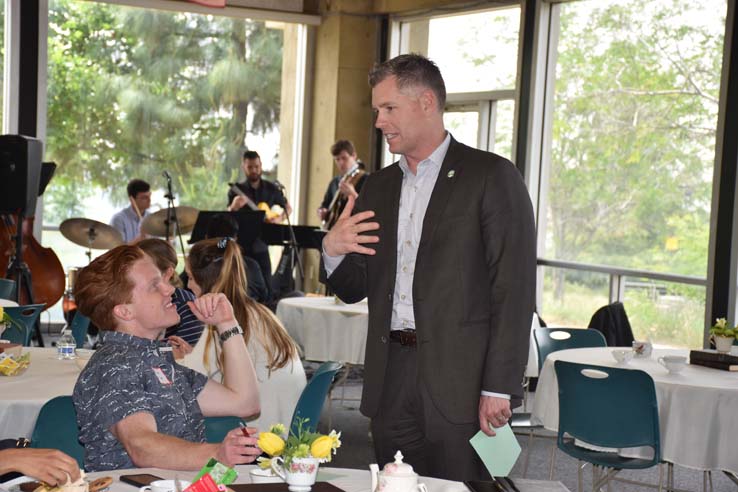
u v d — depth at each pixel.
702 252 6.34
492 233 2.39
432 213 2.44
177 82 8.89
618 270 6.85
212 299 2.42
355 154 8.41
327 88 9.05
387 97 2.44
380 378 2.52
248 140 9.19
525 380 5.70
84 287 2.15
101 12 8.55
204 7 8.77
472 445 2.33
